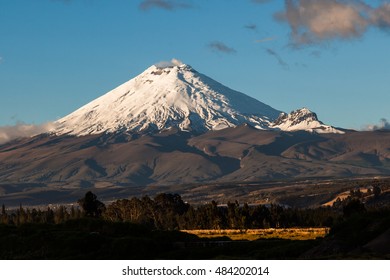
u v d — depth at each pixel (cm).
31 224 18900
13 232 17825
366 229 13562
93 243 16575
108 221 19288
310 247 14350
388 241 12588
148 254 16262
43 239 16825
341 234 13850
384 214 14262
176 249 17038
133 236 17812
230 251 16050
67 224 18988
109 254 16075
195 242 17700
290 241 16475
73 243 16500
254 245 16338
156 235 18288
